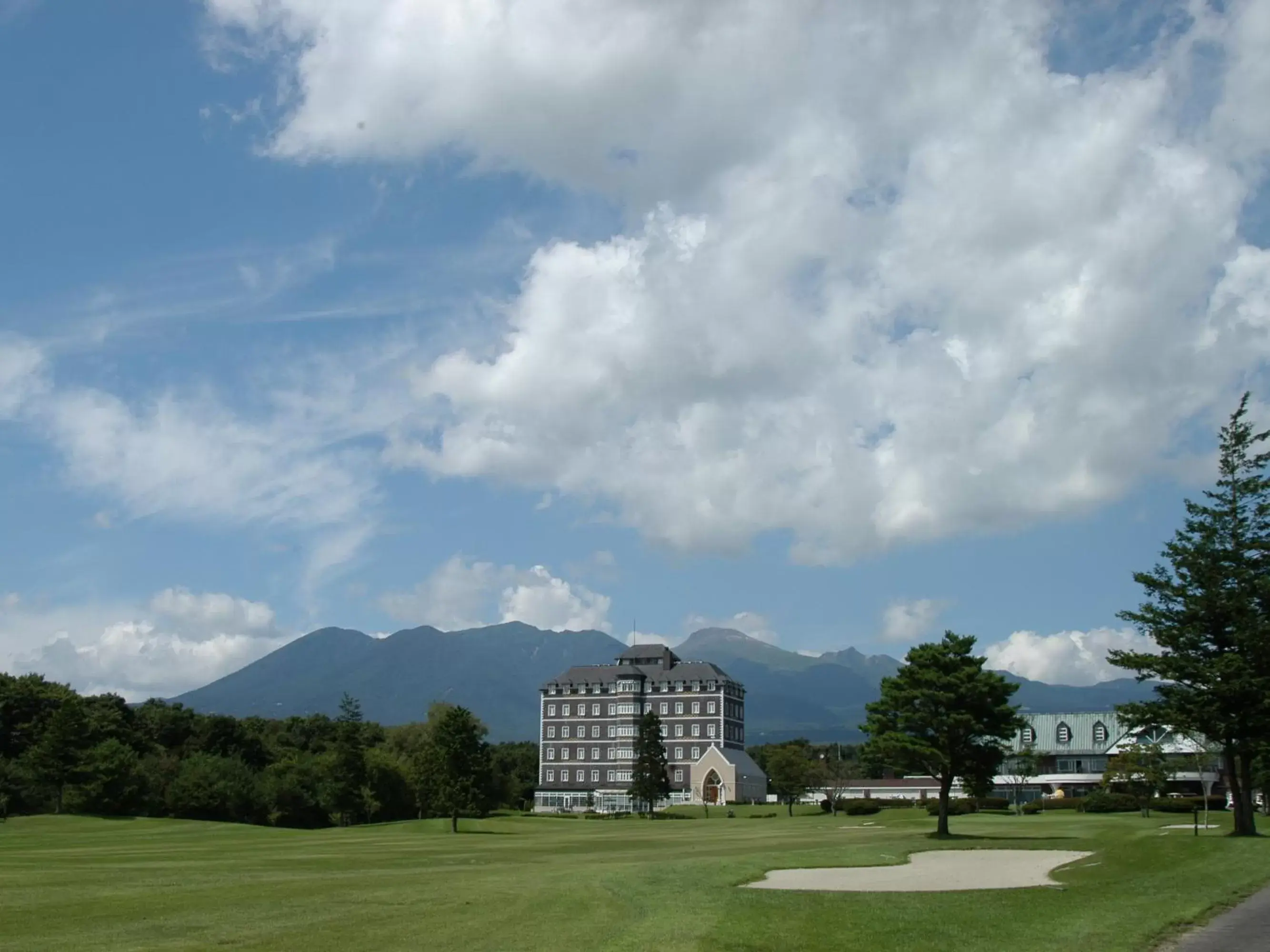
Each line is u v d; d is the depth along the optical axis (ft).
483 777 387.14
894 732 240.12
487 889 124.57
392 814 479.82
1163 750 358.64
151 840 297.94
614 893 113.91
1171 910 95.14
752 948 77.20
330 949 80.79
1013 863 159.22
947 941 80.23
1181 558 192.95
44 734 436.35
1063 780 501.15
